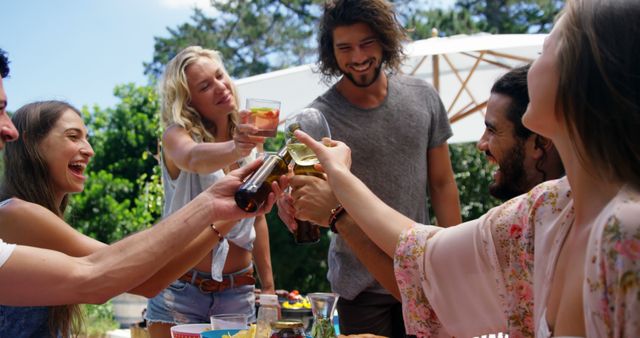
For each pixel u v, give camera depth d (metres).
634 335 1.02
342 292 3.30
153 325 3.35
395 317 3.35
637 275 1.02
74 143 2.63
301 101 7.07
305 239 2.30
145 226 12.38
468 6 22.12
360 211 1.81
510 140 2.32
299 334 1.92
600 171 1.13
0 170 2.62
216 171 3.32
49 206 2.60
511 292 1.56
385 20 3.29
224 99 3.59
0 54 2.18
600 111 1.11
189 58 3.55
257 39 24.83
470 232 1.64
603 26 1.10
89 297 2.00
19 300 1.97
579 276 1.19
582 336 1.18
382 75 3.46
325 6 3.42
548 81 1.20
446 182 3.63
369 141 3.34
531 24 21.58
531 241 1.48
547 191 1.45
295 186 2.08
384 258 1.93
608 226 1.06
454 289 1.66
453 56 6.95
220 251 3.18
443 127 3.60
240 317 2.30
